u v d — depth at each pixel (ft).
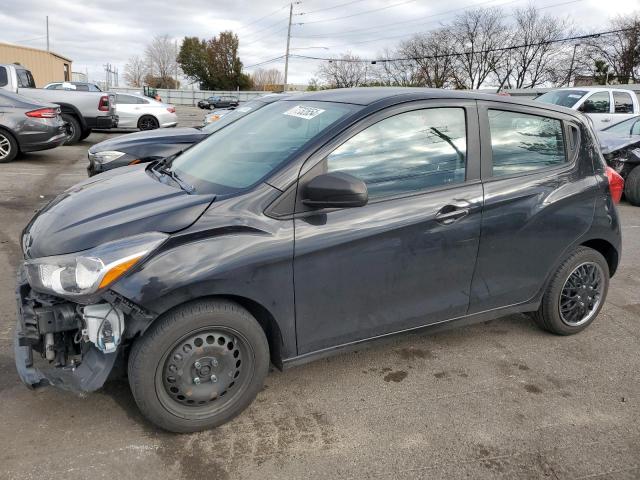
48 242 8.46
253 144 10.50
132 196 9.52
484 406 10.06
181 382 8.51
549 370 11.44
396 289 9.98
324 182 8.50
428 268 10.19
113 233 8.21
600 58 172.65
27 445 8.45
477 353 12.04
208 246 8.25
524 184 11.14
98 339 8.05
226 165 10.16
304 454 8.59
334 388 10.46
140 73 269.23
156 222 8.34
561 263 12.15
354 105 10.09
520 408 10.04
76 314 8.21
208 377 8.74
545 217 11.42
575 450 8.93
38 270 8.05
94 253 7.86
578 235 12.07
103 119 48.73
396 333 10.35
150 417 8.50
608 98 44.68
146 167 12.21
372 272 9.60
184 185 9.85
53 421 9.05
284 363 9.43
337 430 9.21
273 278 8.71
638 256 19.56
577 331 12.95
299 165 9.02
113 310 8.00
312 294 9.16
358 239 9.31
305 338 9.40
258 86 275.80
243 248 8.43
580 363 11.78
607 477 8.36
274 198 8.80
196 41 258.57
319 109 10.57
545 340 12.77
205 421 8.84
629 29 143.84
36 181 29.09
